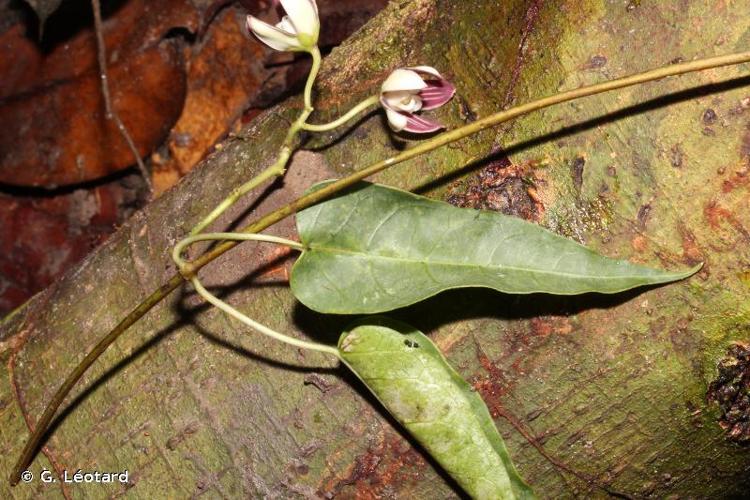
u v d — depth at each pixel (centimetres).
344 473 45
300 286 44
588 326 44
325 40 60
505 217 43
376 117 46
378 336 43
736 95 44
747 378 45
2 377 48
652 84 44
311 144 46
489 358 45
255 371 46
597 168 44
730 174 44
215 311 46
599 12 44
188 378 46
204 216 47
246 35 66
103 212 70
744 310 44
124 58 64
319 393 45
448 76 46
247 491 45
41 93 63
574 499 46
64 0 63
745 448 46
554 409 45
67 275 49
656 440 45
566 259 43
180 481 46
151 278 47
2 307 68
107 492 46
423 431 43
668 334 44
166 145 68
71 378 46
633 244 44
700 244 44
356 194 44
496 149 45
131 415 46
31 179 64
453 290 44
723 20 44
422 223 43
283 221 46
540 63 45
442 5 46
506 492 43
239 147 48
